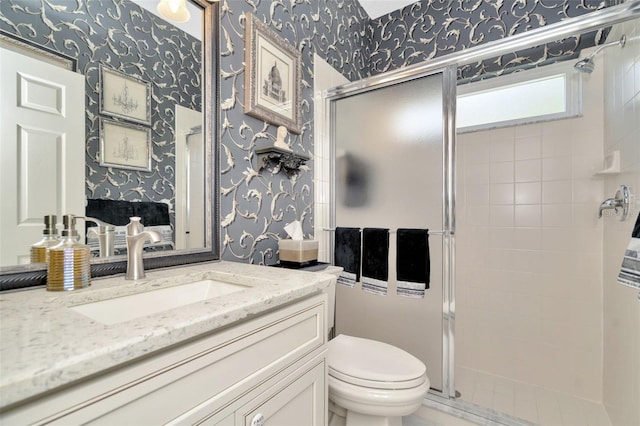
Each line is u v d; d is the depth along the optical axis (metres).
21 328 0.48
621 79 1.43
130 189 0.94
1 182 0.70
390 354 1.26
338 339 1.40
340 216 1.87
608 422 1.49
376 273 1.64
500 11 1.99
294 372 0.77
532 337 1.87
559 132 1.81
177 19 1.08
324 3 1.93
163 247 1.02
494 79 1.99
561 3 1.82
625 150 1.38
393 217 1.68
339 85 1.94
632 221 1.31
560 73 1.80
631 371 1.27
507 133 1.96
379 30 2.47
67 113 0.81
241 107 1.31
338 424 1.32
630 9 1.17
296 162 1.58
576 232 1.76
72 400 0.39
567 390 1.75
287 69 1.56
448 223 1.53
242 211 1.31
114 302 0.74
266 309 0.67
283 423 0.73
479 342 2.02
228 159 1.25
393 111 1.70
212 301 0.62
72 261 0.71
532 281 1.87
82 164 0.84
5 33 0.71
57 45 0.80
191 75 1.12
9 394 0.33
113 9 0.91
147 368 0.46
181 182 1.08
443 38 2.20
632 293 1.28
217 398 0.57
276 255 1.49
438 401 1.52
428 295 1.59
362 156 1.80
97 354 0.40
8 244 0.70
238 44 1.30
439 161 1.56
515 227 1.93
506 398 1.69
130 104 0.95
